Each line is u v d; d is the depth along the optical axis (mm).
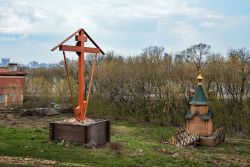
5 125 39500
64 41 20250
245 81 56375
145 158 20891
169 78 61625
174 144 35312
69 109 62750
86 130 20672
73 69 74250
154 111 60250
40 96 70000
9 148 19375
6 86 63062
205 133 40312
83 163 17562
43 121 49906
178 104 58406
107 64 70250
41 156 18125
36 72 84562
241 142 41594
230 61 60156
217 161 25625
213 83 59188
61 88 71625
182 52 77000
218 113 55812
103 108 64250
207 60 68750
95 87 67125
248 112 53312
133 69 65625
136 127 51750
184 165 21438
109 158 19234
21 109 59594
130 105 63375
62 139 21250
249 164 26031
